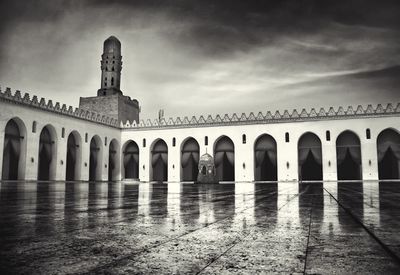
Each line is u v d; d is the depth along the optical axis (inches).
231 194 524.4
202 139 1855.3
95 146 1843.0
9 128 1357.0
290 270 89.2
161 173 2005.4
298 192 586.9
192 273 87.3
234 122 1808.6
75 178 1691.7
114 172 1978.3
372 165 1601.9
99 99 2063.2
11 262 97.0
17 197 430.0
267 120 1759.4
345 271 88.0
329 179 1643.7
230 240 132.0
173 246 120.5
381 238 130.2
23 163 1380.4
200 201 360.5
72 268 90.9
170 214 226.7
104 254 107.7
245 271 88.8
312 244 123.7
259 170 1802.4
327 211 246.7
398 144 1616.6
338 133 1659.7
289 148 1712.6
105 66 2101.4
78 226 168.7
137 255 106.6
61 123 1573.6
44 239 132.8
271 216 214.5
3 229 158.4
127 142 2018.9
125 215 218.8
